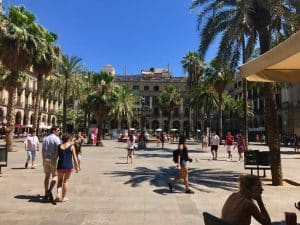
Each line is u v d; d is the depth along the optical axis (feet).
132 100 227.40
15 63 82.89
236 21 43.57
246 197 13.03
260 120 236.22
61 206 26.99
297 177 44.04
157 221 23.03
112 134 223.51
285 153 102.32
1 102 188.75
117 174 45.62
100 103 125.29
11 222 22.49
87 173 46.34
